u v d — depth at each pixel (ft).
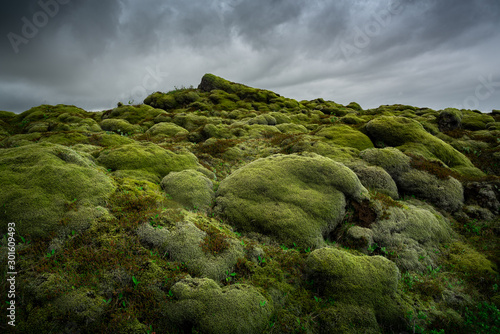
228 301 16.31
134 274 17.48
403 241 26.84
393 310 18.86
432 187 36.60
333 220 26.84
